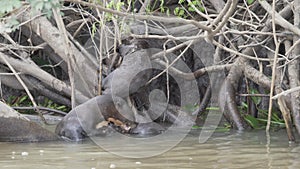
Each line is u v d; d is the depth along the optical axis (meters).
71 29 15.06
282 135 11.64
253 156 9.27
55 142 10.85
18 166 8.55
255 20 14.16
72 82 13.16
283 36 12.39
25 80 14.88
